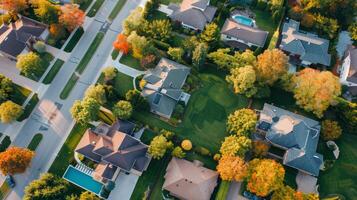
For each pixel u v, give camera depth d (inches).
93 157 4505.4
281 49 5359.3
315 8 5703.7
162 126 4864.7
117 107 4709.6
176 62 5236.2
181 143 4717.0
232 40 5521.7
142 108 4862.2
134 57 5369.1
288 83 4933.6
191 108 5004.9
